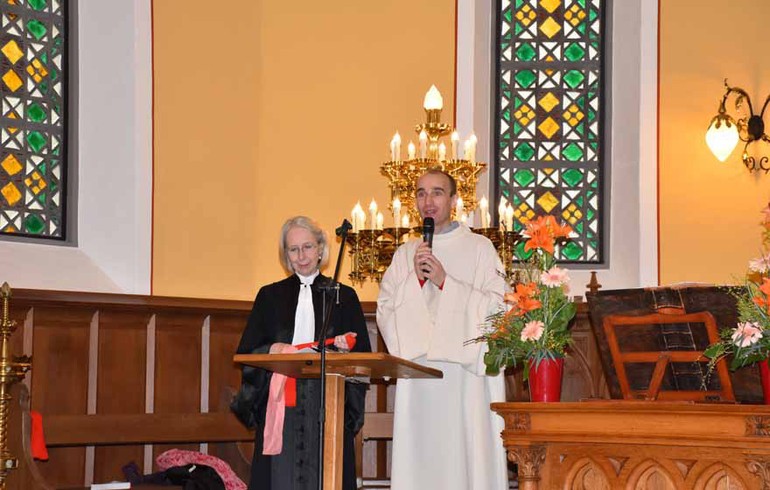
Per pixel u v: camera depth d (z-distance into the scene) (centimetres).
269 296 518
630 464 444
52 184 787
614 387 492
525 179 926
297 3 849
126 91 794
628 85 909
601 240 915
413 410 566
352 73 854
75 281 755
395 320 567
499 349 504
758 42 886
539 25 940
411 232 650
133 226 779
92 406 719
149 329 752
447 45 869
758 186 870
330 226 835
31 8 791
